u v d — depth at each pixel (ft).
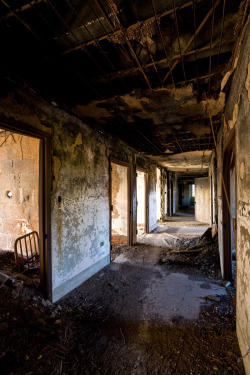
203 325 7.24
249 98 4.49
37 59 6.18
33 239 12.19
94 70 6.71
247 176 4.81
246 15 4.27
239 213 5.81
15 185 12.75
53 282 8.49
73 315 7.83
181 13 4.61
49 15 4.77
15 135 12.57
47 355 5.82
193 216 38.27
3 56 6.02
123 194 18.71
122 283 10.71
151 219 24.40
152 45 5.55
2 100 6.44
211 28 5.01
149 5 4.41
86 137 11.12
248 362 4.83
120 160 15.51
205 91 7.81
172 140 14.74
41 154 8.38
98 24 4.91
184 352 6.09
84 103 8.70
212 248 14.62
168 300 9.00
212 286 10.19
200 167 30.09
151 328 7.20
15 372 5.12
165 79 6.77
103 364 5.74
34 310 7.29
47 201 8.38
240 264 5.80
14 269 10.52
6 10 4.66
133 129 12.17
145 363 5.75
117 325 7.38
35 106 7.75
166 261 13.78
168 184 37.14
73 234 9.88
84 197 10.85
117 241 18.95
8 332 5.89
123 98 8.16
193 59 6.18
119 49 5.76
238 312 6.20
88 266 11.18
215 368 5.47
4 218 13.12
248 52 4.43
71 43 5.54
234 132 6.56
